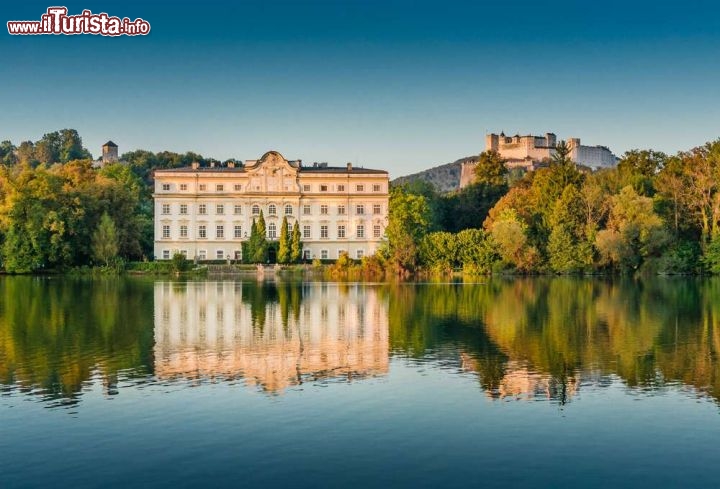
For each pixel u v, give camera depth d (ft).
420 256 416.67
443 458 78.48
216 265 478.18
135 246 473.26
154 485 71.41
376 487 71.36
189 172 526.57
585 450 80.94
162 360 127.44
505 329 165.48
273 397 101.45
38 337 152.15
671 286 304.71
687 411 95.09
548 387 107.55
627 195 388.16
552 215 407.03
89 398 100.53
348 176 533.96
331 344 145.07
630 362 125.49
